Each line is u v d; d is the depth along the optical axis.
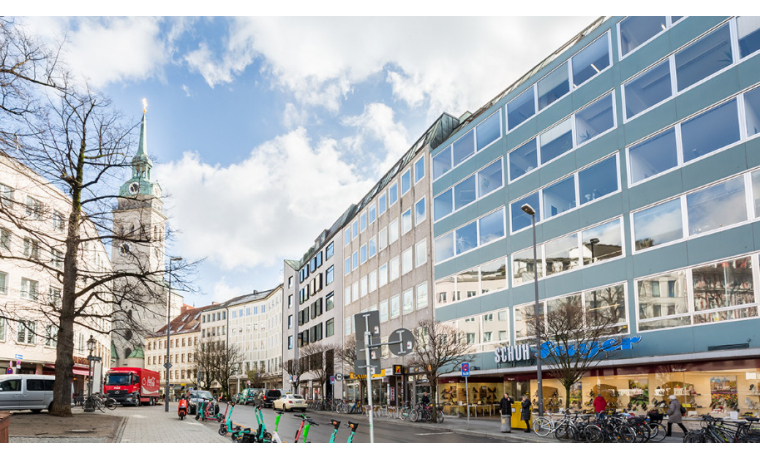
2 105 14.86
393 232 45.84
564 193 27.36
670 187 22.14
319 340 66.62
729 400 19.41
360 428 26.95
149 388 55.56
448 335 31.95
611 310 24.17
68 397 26.14
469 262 34.09
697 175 21.17
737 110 20.05
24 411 32.00
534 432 22.98
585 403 24.95
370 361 12.95
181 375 124.94
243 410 45.94
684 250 21.39
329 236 65.31
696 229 21.06
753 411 18.67
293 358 78.50
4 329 39.41
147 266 25.55
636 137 23.77
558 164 27.83
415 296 40.75
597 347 23.66
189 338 125.56
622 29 24.94
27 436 17.67
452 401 35.16
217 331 119.69
